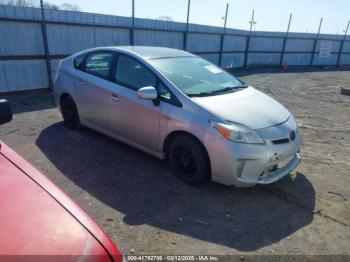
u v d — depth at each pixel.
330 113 8.39
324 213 3.41
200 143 3.59
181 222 3.11
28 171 1.86
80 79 5.03
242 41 19.20
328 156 5.08
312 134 6.31
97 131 5.15
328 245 2.89
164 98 3.89
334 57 25.73
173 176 4.04
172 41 14.12
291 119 4.00
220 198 3.59
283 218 3.28
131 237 2.85
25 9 8.32
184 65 4.44
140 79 4.21
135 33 11.97
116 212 3.23
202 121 3.51
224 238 2.91
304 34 22.92
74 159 4.44
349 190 3.94
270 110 3.88
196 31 15.27
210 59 17.16
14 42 8.28
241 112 3.62
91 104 4.89
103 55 4.79
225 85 4.38
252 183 3.44
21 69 8.59
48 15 8.85
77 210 1.64
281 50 22.19
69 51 9.68
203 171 3.62
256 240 2.91
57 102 5.71
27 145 4.89
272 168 3.55
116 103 4.41
